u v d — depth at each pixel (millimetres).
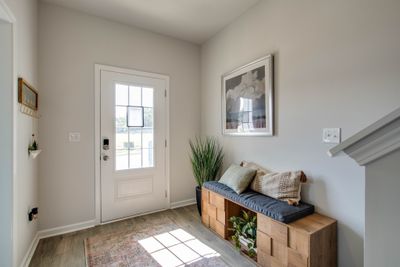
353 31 1525
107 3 2322
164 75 3055
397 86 1321
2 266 1490
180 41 3205
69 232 2361
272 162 2186
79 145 2451
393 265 544
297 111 1925
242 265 1790
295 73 1940
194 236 2275
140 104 2865
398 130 511
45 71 2264
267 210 1689
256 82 2324
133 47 2807
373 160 569
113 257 1896
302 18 1871
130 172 2791
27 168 1859
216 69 3041
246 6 2402
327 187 1699
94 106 2537
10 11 1459
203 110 3348
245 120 2490
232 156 2752
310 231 1454
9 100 1515
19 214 1651
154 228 2467
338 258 1621
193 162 2963
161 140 3037
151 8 2422
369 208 583
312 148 1807
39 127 2232
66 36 2377
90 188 2520
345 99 1577
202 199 2590
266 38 2230
